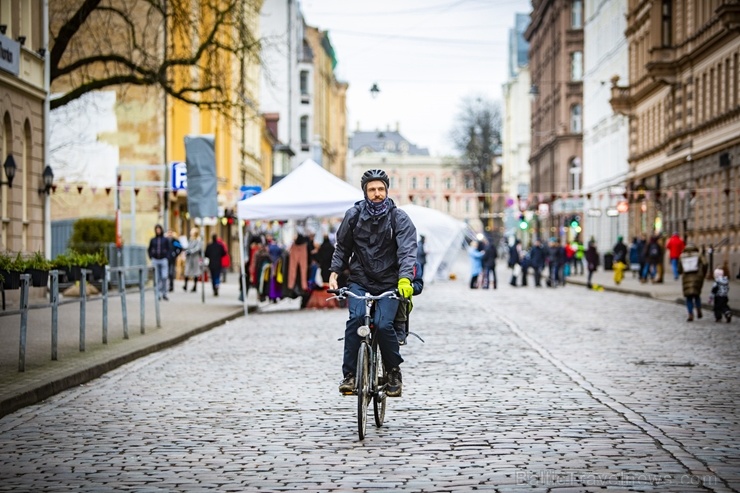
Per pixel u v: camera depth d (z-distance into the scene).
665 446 9.85
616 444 10.02
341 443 10.26
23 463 9.39
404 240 10.48
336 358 18.48
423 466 9.10
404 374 15.80
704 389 14.03
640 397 13.23
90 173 48.31
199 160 31.41
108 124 48.25
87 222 43.12
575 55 100.75
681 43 58.53
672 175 61.47
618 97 71.25
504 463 9.17
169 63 32.16
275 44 34.16
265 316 30.48
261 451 9.88
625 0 74.19
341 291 10.59
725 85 51.06
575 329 24.59
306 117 127.81
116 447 10.15
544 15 113.25
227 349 20.23
